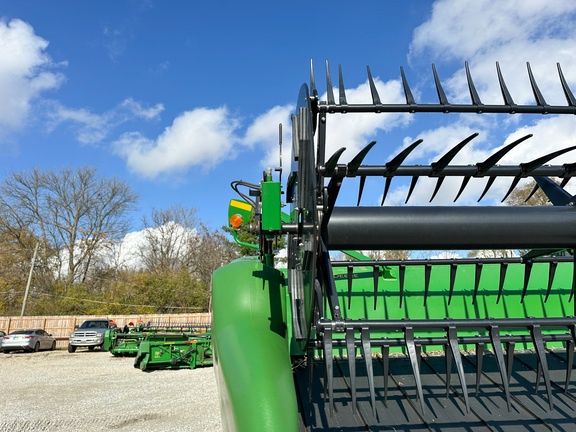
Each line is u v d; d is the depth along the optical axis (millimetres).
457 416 3008
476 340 2330
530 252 3691
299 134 2102
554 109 2498
